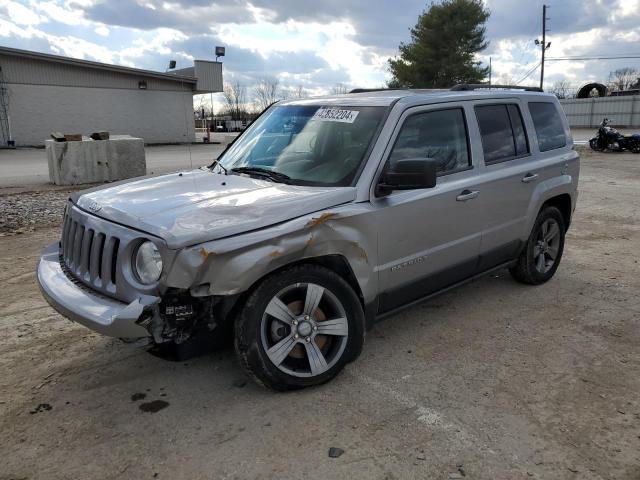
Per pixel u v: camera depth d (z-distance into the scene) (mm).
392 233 3742
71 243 3576
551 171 5344
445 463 2771
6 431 3049
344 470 2719
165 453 2859
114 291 3102
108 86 31391
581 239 7637
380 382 3602
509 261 5156
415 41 45000
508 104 4988
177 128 34906
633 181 13688
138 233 3012
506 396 3424
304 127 4234
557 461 2787
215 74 35344
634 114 44531
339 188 3549
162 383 3590
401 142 3879
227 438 2984
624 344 4184
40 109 29172
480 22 43312
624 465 2756
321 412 3236
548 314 4805
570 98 53500
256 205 3209
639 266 6273
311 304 3379
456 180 4266
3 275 5844
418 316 4773
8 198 10977
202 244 2873
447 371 3758
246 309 3129
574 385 3561
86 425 3111
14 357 3941
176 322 2957
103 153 13867
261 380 3279
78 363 3861
